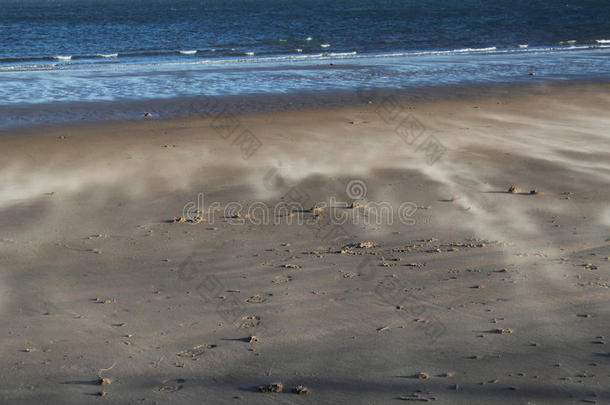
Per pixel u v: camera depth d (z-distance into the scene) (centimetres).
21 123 1741
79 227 988
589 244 902
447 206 1084
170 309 711
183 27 6241
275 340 639
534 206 1077
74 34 5541
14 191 1163
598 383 549
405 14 7725
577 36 4738
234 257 870
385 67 2967
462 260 849
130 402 534
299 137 1584
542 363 586
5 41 4891
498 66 2995
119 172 1287
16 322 679
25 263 847
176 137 1583
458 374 571
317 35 5125
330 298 737
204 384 560
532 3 9081
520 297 731
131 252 888
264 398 538
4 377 570
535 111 1902
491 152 1435
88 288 770
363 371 579
